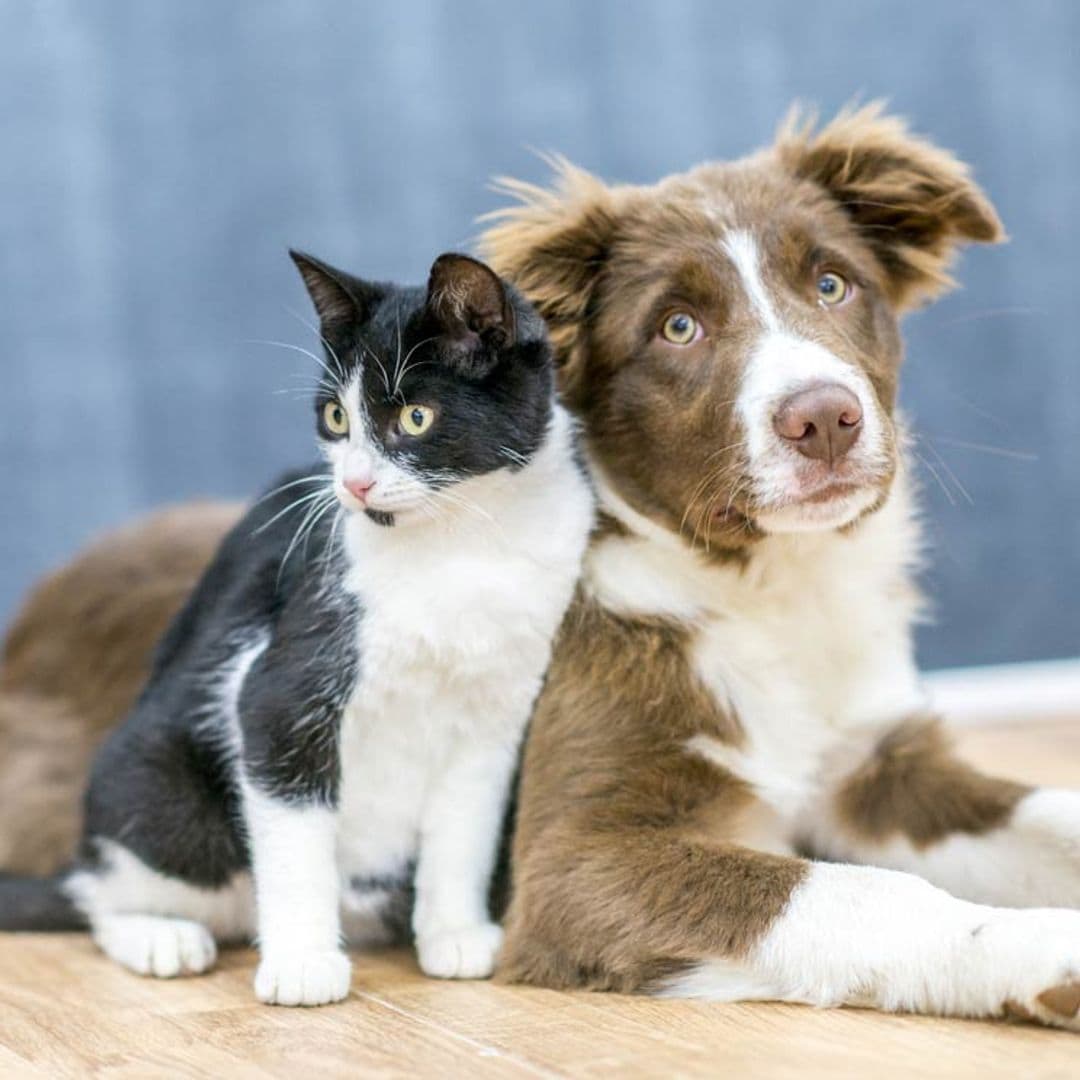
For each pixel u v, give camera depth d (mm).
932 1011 3289
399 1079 3031
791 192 4270
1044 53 8172
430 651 3705
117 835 4180
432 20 7684
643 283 4074
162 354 7516
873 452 3709
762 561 4059
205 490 7566
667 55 7895
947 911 3359
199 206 7539
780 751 4086
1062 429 8148
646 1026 3334
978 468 8031
